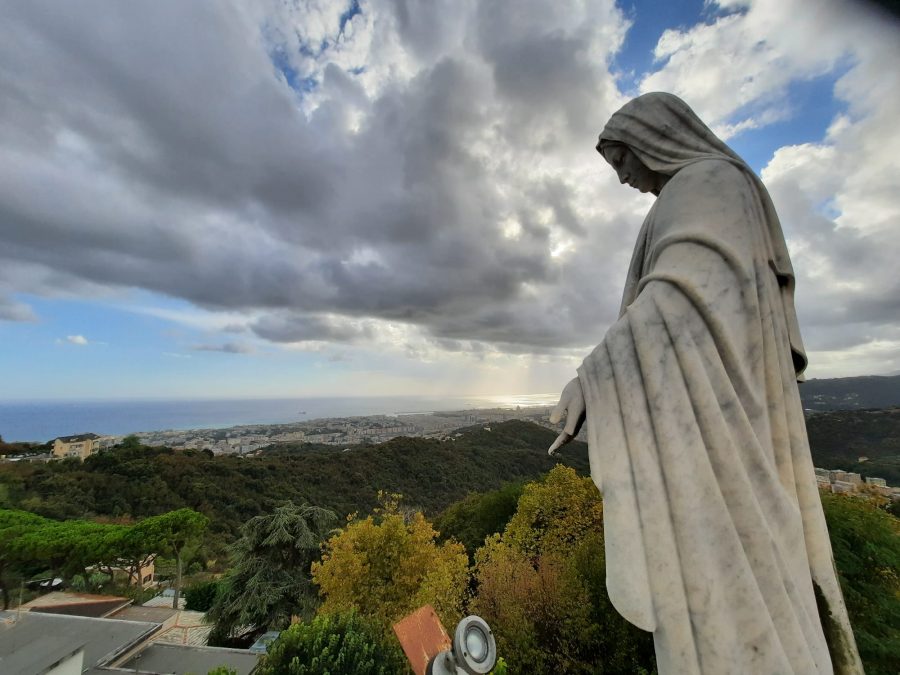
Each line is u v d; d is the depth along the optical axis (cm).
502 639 1443
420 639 302
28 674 1609
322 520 2853
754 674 153
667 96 245
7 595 3638
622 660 1377
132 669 2152
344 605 1753
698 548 163
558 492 2233
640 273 240
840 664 181
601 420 181
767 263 212
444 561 1867
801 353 225
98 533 3769
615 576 166
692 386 177
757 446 175
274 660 1234
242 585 2675
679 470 170
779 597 160
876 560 1160
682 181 212
